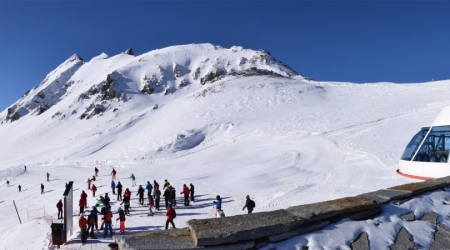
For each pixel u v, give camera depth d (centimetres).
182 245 352
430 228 449
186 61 17475
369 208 477
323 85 9181
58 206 1872
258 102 7150
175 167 3700
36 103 16675
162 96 13575
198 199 1980
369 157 2564
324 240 394
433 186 596
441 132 1171
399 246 398
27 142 10481
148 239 371
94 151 6094
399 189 574
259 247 371
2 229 1906
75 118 11769
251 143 4378
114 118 11000
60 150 7306
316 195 1681
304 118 5331
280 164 2992
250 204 1316
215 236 354
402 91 6388
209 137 5409
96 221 1405
